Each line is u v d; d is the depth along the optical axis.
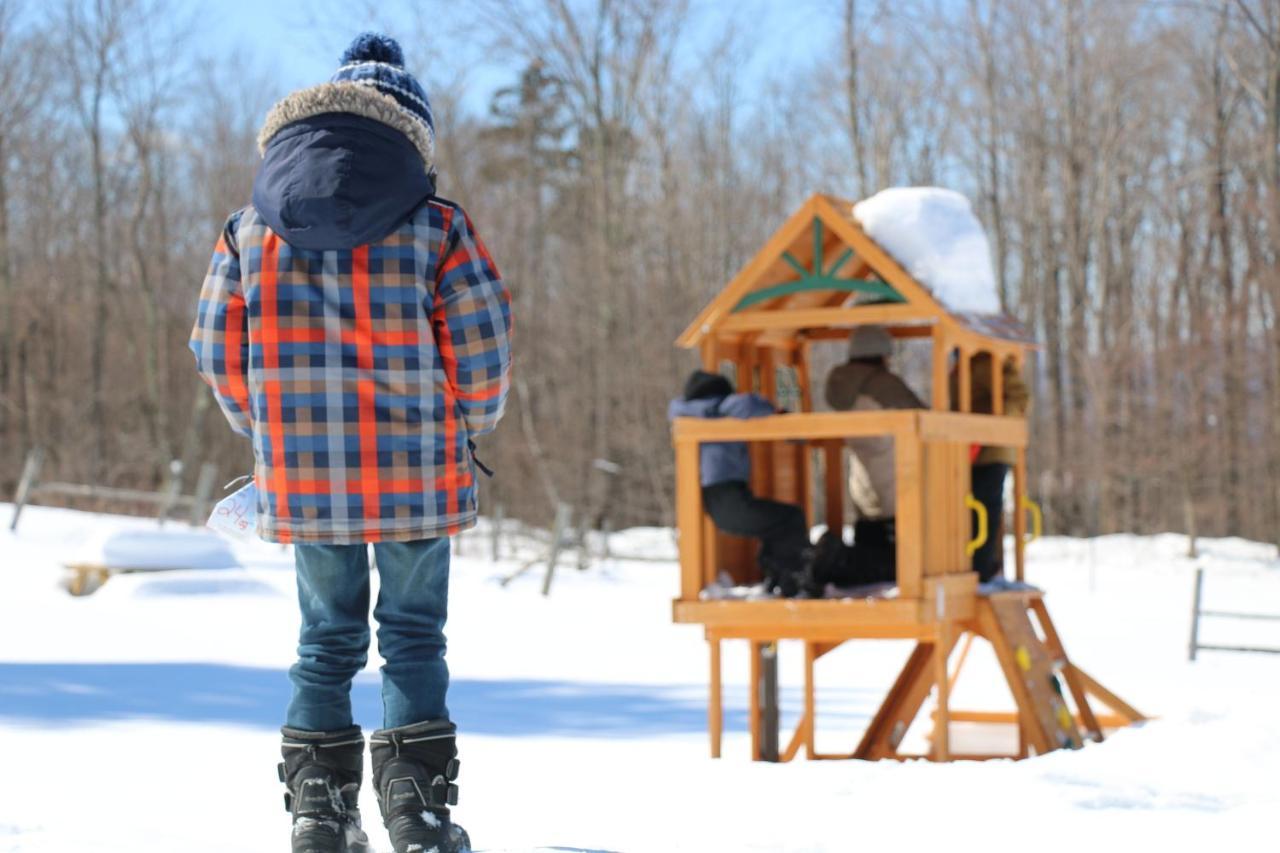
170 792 5.04
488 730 8.01
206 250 49.97
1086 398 39.00
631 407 33.88
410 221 3.51
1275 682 11.21
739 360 8.80
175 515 30.78
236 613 14.13
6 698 7.76
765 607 7.50
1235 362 35.00
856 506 8.03
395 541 3.53
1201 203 41.06
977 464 8.64
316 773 3.59
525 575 21.00
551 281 41.06
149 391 42.31
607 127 36.19
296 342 3.47
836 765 5.45
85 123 44.16
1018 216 42.78
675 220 37.25
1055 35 40.47
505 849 3.72
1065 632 15.64
